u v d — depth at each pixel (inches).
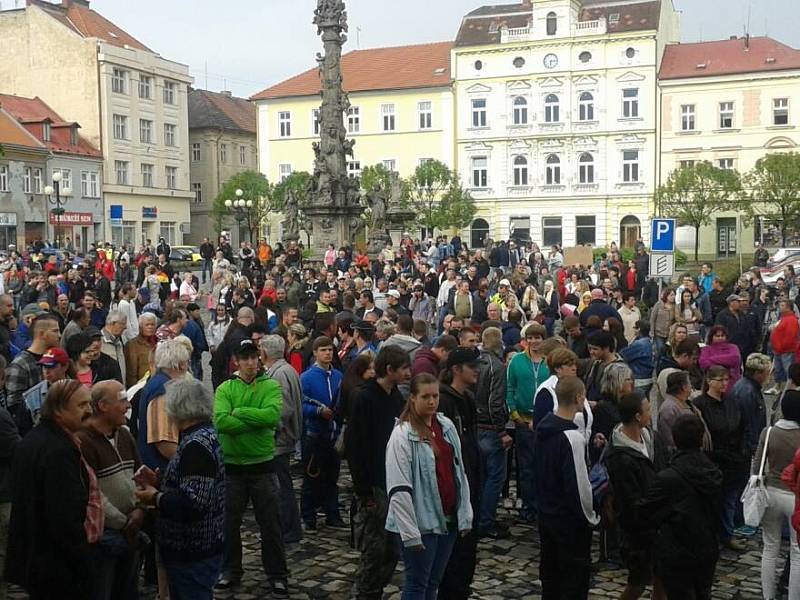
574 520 258.8
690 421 245.4
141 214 2844.5
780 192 2122.3
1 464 283.4
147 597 301.1
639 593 267.7
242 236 2947.8
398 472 240.7
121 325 443.8
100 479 228.1
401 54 2933.1
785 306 668.7
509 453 429.7
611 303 711.1
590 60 2581.2
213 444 232.7
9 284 1024.9
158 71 2896.2
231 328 492.7
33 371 335.3
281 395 313.0
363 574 283.0
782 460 292.5
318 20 1310.3
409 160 2802.7
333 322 448.8
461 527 248.4
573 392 263.0
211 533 232.1
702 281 952.9
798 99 2429.9
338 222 1327.5
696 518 239.6
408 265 1170.6
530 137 2659.9
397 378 280.1
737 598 310.2
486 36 2706.7
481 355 380.2
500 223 2716.5
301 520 386.9
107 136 2689.5
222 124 3277.6
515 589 315.6
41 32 2709.2
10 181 2348.7
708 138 2512.3
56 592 210.1
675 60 2591.0
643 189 2566.4
